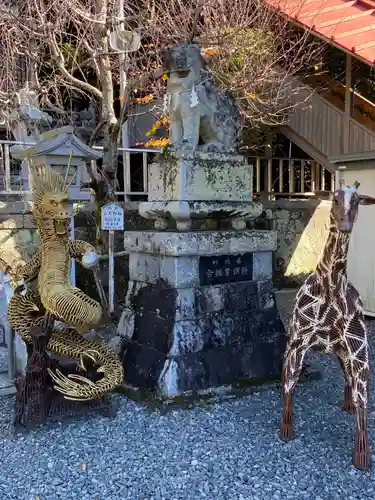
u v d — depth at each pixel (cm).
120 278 834
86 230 812
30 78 765
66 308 389
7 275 523
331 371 550
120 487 329
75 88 794
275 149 1177
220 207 483
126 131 1024
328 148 934
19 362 504
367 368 359
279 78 934
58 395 421
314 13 898
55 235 413
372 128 964
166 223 496
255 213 508
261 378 492
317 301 373
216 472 345
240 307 495
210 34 735
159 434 399
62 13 744
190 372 455
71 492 324
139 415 434
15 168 921
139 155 1146
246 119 897
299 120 983
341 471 346
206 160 478
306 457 364
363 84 984
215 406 448
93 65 816
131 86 693
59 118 923
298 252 1044
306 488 327
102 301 738
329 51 950
